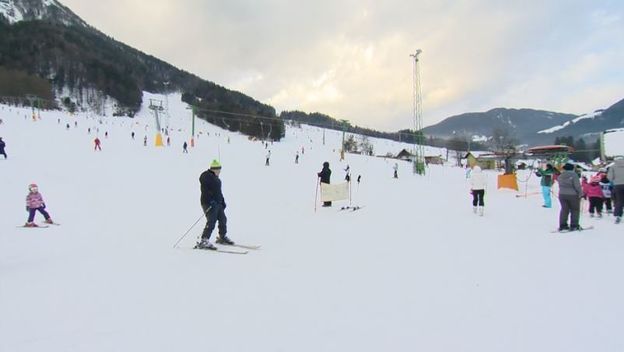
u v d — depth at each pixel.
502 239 8.38
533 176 37.16
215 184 7.89
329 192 14.81
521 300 4.66
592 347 3.50
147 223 11.12
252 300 4.77
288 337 3.77
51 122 68.75
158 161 33.50
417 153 45.81
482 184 12.59
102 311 4.42
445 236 8.80
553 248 7.41
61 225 10.75
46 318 4.23
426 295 4.88
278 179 27.50
